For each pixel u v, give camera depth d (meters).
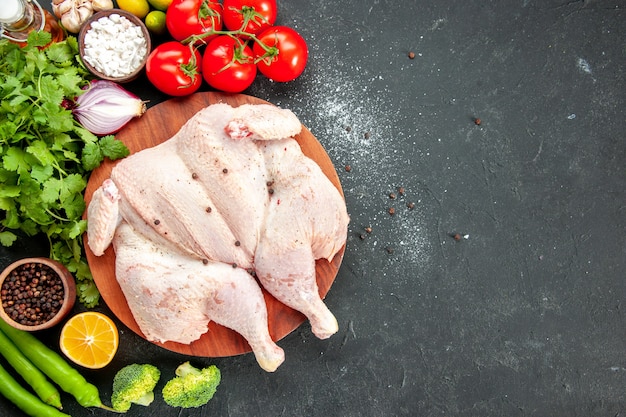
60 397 0.96
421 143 0.99
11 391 0.92
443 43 1.00
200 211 0.84
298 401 0.98
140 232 0.85
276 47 0.89
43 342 0.95
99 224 0.84
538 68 1.00
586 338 1.00
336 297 0.98
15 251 0.95
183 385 0.92
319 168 0.87
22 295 0.89
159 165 0.84
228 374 0.97
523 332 1.00
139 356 0.96
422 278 0.99
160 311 0.85
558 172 1.00
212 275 0.85
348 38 0.99
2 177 0.85
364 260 0.98
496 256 1.00
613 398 1.00
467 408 0.99
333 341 0.98
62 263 0.92
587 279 1.00
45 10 0.93
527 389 1.00
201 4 0.88
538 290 1.00
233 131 0.82
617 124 1.00
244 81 0.90
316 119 0.98
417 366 0.99
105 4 0.92
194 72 0.87
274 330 0.91
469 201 0.99
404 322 0.99
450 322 0.99
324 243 0.87
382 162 0.98
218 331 0.91
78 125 0.90
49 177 0.85
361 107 0.98
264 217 0.85
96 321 0.91
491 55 1.00
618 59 1.00
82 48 0.90
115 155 0.89
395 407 0.99
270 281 0.86
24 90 0.84
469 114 1.00
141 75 0.95
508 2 1.00
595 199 1.00
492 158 1.00
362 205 0.98
